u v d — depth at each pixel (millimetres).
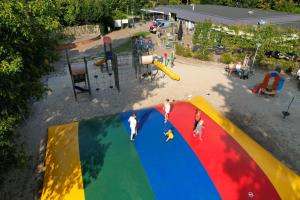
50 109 18750
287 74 25828
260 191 10125
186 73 25781
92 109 18719
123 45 39000
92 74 25531
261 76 25016
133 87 22391
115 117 15633
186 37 41625
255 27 28141
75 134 13969
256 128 16359
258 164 11547
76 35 45250
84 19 48688
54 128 14773
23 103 10680
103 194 10047
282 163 12508
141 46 31234
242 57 28828
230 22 35281
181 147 12438
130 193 10062
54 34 15188
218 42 29078
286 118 17578
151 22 61438
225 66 27828
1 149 8766
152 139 13141
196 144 12656
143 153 12141
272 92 20406
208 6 52406
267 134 15742
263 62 27797
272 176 10914
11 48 8797
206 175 10781
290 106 19234
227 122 15164
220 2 65125
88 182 10625
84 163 11727
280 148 14438
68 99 20281
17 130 16141
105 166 11445
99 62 27625
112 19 53875
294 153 14039
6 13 8219
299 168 12875
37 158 13688
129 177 10805
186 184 10391
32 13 11344
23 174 12586
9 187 11836
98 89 21797
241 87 22484
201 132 12977
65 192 10250
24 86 10453
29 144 14859
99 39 44250
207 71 26375
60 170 11461
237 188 10211
